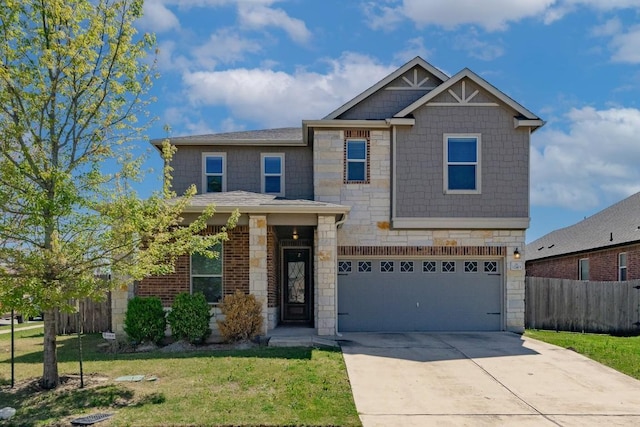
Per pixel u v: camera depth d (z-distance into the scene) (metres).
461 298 14.77
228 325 12.09
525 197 14.56
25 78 7.57
